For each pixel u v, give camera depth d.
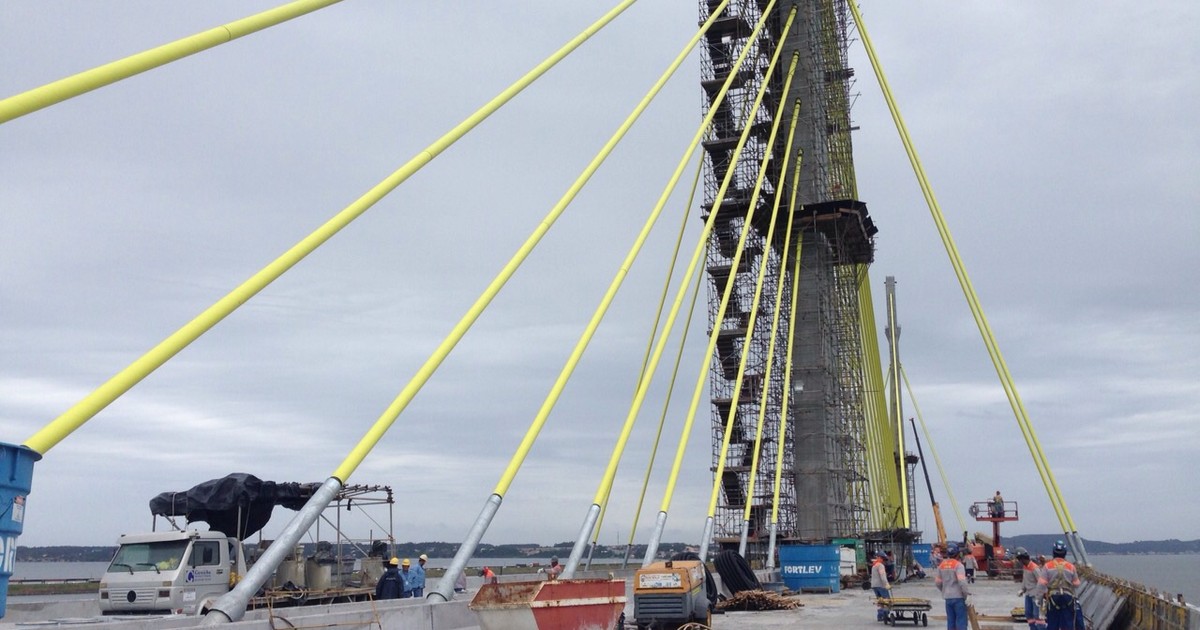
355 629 18.89
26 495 12.20
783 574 43.78
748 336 52.03
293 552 28.67
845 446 63.97
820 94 68.81
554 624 20.42
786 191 66.06
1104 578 25.62
